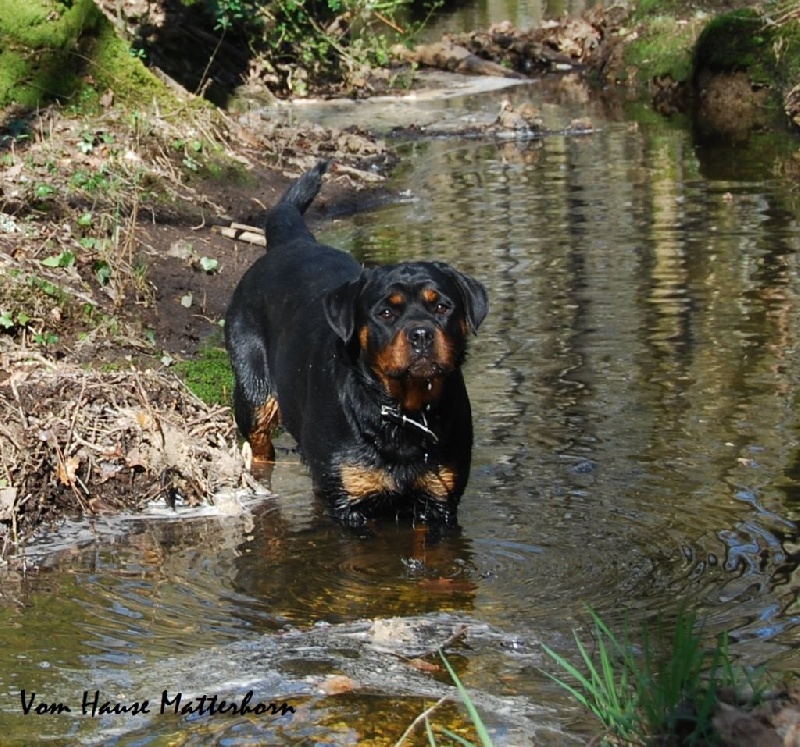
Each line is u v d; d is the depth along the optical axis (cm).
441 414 559
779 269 909
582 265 938
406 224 1079
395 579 523
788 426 647
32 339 767
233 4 1592
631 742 377
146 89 1209
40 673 446
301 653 458
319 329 602
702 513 562
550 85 1866
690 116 1587
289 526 583
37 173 1000
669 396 693
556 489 593
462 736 399
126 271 866
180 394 668
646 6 1969
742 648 443
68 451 610
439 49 2000
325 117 1591
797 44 1582
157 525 587
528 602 495
